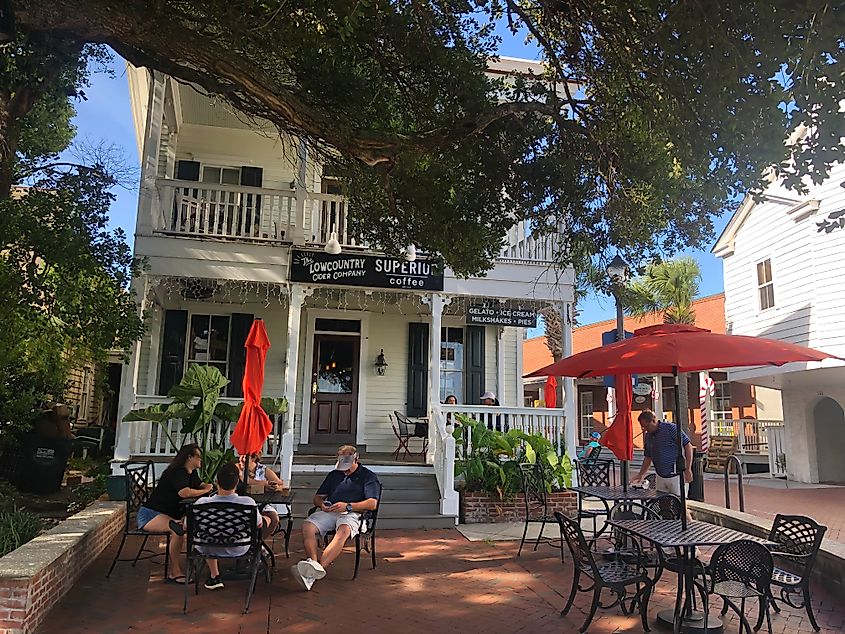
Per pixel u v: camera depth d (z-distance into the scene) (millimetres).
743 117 4219
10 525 6762
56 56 6605
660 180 6820
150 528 6523
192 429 9508
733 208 7230
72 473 12984
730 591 4926
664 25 4504
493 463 10523
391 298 13289
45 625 5094
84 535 6461
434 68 7262
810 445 17203
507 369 14859
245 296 13219
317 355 13922
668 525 5750
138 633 5027
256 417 7945
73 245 7723
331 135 6723
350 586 6492
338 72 6988
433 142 6895
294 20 5969
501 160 7727
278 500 7242
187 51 6023
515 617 5605
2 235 7578
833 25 3465
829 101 3645
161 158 13117
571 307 12273
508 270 12039
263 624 5309
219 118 12977
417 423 13492
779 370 15469
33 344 9711
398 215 8062
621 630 5312
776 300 16391
